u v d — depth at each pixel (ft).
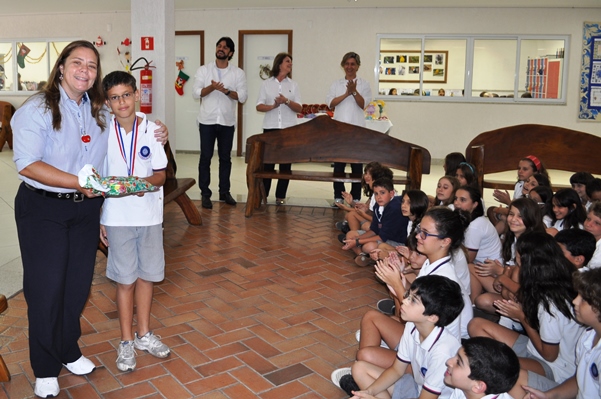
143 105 18.70
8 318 10.26
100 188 7.04
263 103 20.26
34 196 7.22
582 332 7.04
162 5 18.54
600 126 33.04
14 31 37.68
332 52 33.83
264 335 9.89
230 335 9.86
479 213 11.37
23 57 38.32
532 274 7.33
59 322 7.69
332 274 13.20
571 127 33.22
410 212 11.66
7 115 34.91
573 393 6.63
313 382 8.35
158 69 18.86
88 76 6.98
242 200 21.24
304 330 10.12
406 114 33.91
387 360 7.71
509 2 31.12
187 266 13.52
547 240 7.40
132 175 8.28
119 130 8.14
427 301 6.42
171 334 9.86
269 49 34.65
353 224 15.15
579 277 6.14
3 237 15.74
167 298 11.49
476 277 10.66
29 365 8.62
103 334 9.78
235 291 11.98
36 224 7.26
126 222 8.30
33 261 7.32
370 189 15.15
